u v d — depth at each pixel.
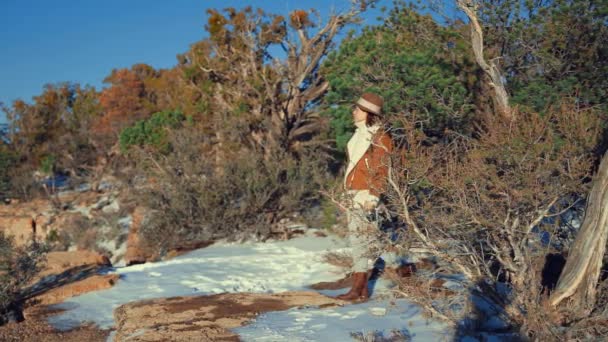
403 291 5.76
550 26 10.70
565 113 5.96
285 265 9.91
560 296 5.01
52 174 33.16
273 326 5.88
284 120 20.30
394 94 11.14
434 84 11.12
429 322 5.63
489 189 5.45
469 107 10.84
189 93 23.73
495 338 5.02
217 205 15.20
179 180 15.65
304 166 15.56
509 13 11.16
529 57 11.41
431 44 12.38
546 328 4.71
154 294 8.15
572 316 4.91
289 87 20.58
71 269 9.56
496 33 11.40
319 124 20.41
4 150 35.19
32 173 34.44
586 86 10.23
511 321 5.25
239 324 6.05
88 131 36.91
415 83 11.30
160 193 15.83
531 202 5.12
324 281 8.58
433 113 10.86
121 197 22.80
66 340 6.56
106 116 45.09
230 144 18.72
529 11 11.16
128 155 24.33
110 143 34.34
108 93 48.84
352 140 6.78
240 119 19.16
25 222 25.05
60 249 21.73
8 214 28.56
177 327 6.02
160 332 5.86
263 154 18.38
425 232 5.70
